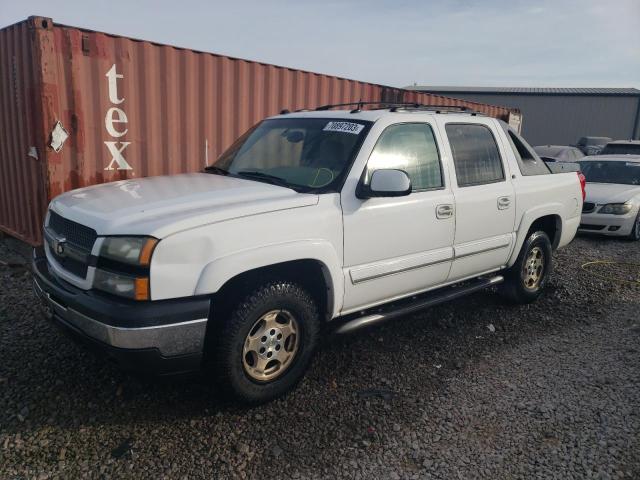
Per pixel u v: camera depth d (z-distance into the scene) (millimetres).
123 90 6238
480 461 2947
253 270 3211
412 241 3998
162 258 2801
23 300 4949
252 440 3051
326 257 3438
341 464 2885
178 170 6914
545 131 40531
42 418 3143
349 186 3609
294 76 8172
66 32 5676
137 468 2770
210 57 6996
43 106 5531
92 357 3885
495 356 4312
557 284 6441
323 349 4266
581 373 4035
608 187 10266
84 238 3074
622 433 3234
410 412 3418
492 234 4742
